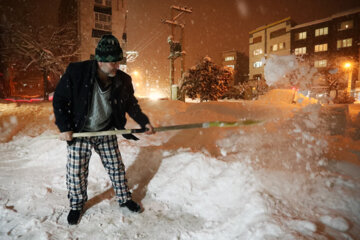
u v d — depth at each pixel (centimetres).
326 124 373
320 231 151
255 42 4372
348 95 2369
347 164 242
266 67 701
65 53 2722
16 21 2245
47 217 207
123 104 206
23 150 397
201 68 1869
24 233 185
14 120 684
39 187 258
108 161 213
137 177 275
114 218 207
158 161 290
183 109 769
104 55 172
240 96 3822
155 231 188
